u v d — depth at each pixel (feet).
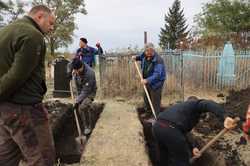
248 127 12.40
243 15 97.35
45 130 13.97
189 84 45.44
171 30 240.53
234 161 22.31
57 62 40.63
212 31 98.12
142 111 34.35
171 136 17.74
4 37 12.74
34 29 12.76
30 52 12.42
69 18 126.72
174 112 18.19
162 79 27.84
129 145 22.07
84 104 26.61
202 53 45.42
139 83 40.27
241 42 66.18
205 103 17.29
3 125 13.34
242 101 36.40
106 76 40.88
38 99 13.58
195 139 24.73
